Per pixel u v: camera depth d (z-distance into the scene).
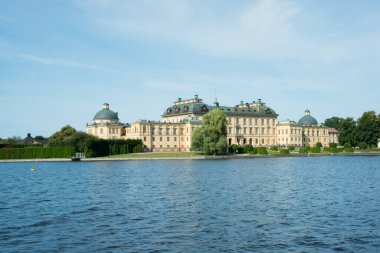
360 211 45.03
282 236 34.66
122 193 61.38
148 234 35.62
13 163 163.00
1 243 33.31
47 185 76.06
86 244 32.81
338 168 111.06
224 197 55.31
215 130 170.75
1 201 55.66
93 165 137.00
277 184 70.94
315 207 47.69
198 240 33.59
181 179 80.25
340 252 30.45
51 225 39.53
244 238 34.09
